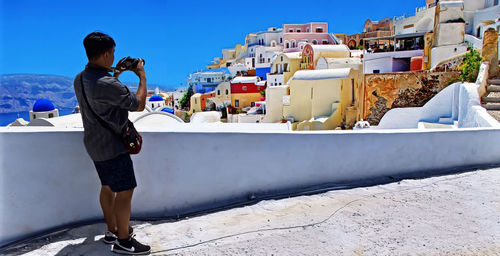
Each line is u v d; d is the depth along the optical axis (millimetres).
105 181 2812
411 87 15766
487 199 3957
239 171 3934
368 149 4520
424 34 22938
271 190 4109
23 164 3047
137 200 3607
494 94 9906
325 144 4289
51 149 3148
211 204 3863
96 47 2609
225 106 45844
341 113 21312
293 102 23656
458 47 20078
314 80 22359
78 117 12625
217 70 63125
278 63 40344
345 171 4438
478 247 2998
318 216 3602
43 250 2896
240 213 3674
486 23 25781
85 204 3357
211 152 3787
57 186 3209
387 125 14438
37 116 36625
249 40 74062
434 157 4891
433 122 12875
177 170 3684
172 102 69312
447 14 20609
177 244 3092
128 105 2621
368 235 3225
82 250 2920
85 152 3283
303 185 4250
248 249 2998
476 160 5145
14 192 3027
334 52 33281
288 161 4137
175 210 3730
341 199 3998
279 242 3109
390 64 24047
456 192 4188
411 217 3562
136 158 3547
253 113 36438
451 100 12469
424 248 2996
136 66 2963
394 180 4609
